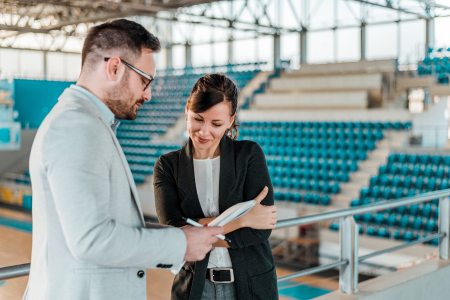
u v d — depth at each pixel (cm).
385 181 966
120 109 117
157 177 161
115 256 104
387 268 775
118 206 112
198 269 154
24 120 1490
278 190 1049
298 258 796
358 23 1594
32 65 1961
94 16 1561
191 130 149
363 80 1301
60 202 102
